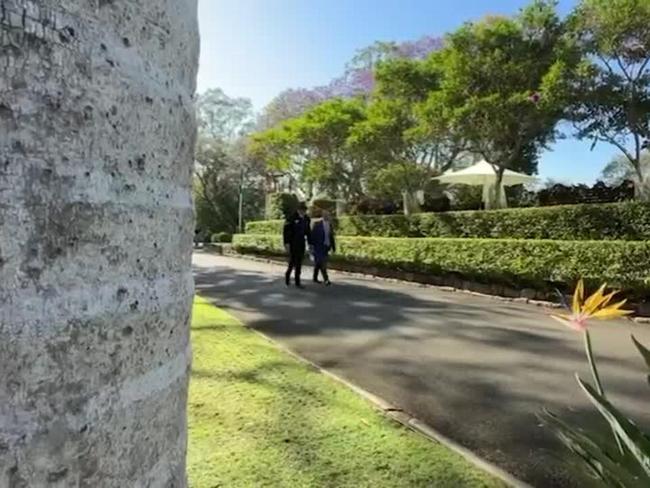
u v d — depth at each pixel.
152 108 0.91
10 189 0.67
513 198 13.86
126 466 0.84
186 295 1.04
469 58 11.70
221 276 12.62
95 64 0.78
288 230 10.59
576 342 5.66
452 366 4.64
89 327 0.77
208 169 31.88
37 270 0.70
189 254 1.06
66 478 0.73
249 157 28.70
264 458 2.59
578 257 8.16
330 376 4.11
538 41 11.47
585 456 1.51
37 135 0.70
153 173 0.92
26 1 0.69
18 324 0.68
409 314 7.39
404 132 13.64
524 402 3.69
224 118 32.38
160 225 0.94
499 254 9.45
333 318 7.01
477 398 3.76
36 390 0.70
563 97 10.77
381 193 16.48
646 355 1.68
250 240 20.62
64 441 0.73
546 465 2.69
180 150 1.01
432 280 11.33
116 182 0.83
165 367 0.96
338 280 11.97
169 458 0.97
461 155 15.93
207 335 5.53
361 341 5.64
